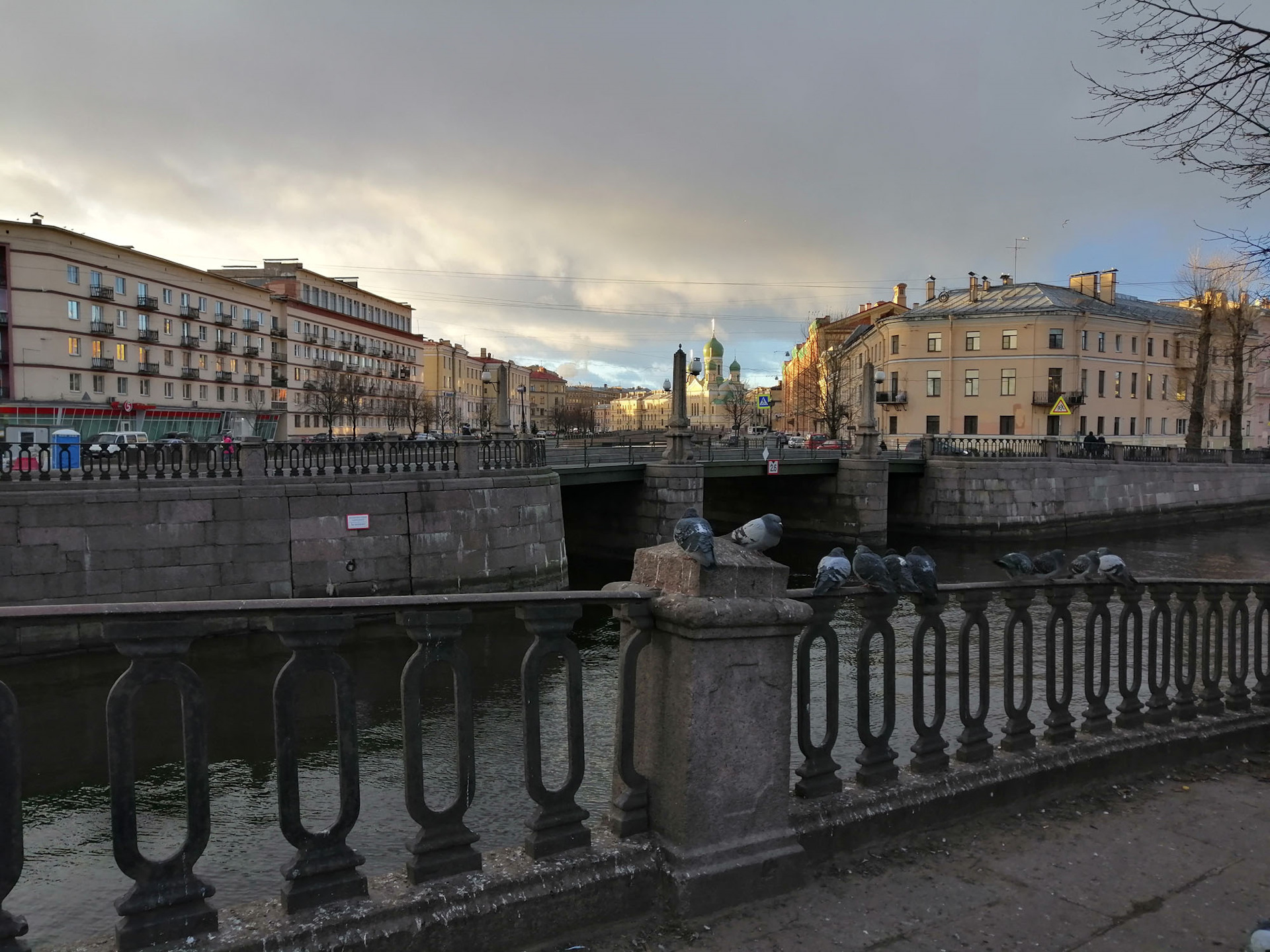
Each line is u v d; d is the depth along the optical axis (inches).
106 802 394.6
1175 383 2513.5
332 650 107.4
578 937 117.6
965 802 161.8
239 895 307.4
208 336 2682.1
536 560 884.0
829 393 2650.1
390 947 104.2
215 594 684.1
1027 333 2247.8
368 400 3624.5
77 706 526.3
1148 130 209.9
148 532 658.8
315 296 3395.7
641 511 1232.8
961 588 169.0
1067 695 188.9
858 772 156.5
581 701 126.0
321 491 734.5
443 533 801.6
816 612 148.6
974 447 1632.6
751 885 128.6
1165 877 141.7
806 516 1534.2
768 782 132.5
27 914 298.5
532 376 6953.7
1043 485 1537.9
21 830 91.0
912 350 2389.3
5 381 2028.8
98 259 2230.6
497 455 882.1
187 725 98.7
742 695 129.6
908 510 1601.9
